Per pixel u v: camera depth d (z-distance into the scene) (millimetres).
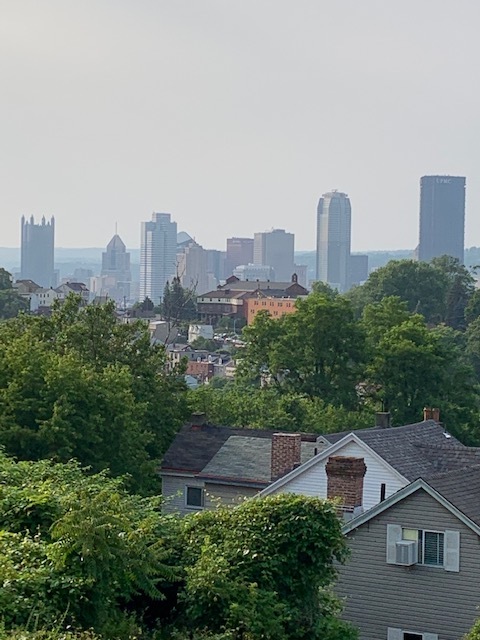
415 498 42312
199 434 71438
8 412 60938
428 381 109125
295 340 115812
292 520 33719
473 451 57406
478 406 114375
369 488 54938
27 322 84125
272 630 31484
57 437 59688
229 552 33250
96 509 28891
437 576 41938
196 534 34125
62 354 76875
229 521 34156
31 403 61281
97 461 62031
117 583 29391
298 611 33344
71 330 80375
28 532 30062
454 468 56281
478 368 181250
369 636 42844
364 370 114000
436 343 111562
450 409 105125
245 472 64438
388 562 42594
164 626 32062
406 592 42344
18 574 27062
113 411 63344
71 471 38438
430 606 41969
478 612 41156
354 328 115438
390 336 112500
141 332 87875
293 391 111938
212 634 30766
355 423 97250
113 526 29297
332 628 34469
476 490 44094
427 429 63812
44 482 33750
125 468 63438
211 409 91312
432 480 42688
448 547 41719
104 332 81438
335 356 115062
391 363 109250
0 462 37500
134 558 29797
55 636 24703
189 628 31641
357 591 43125
